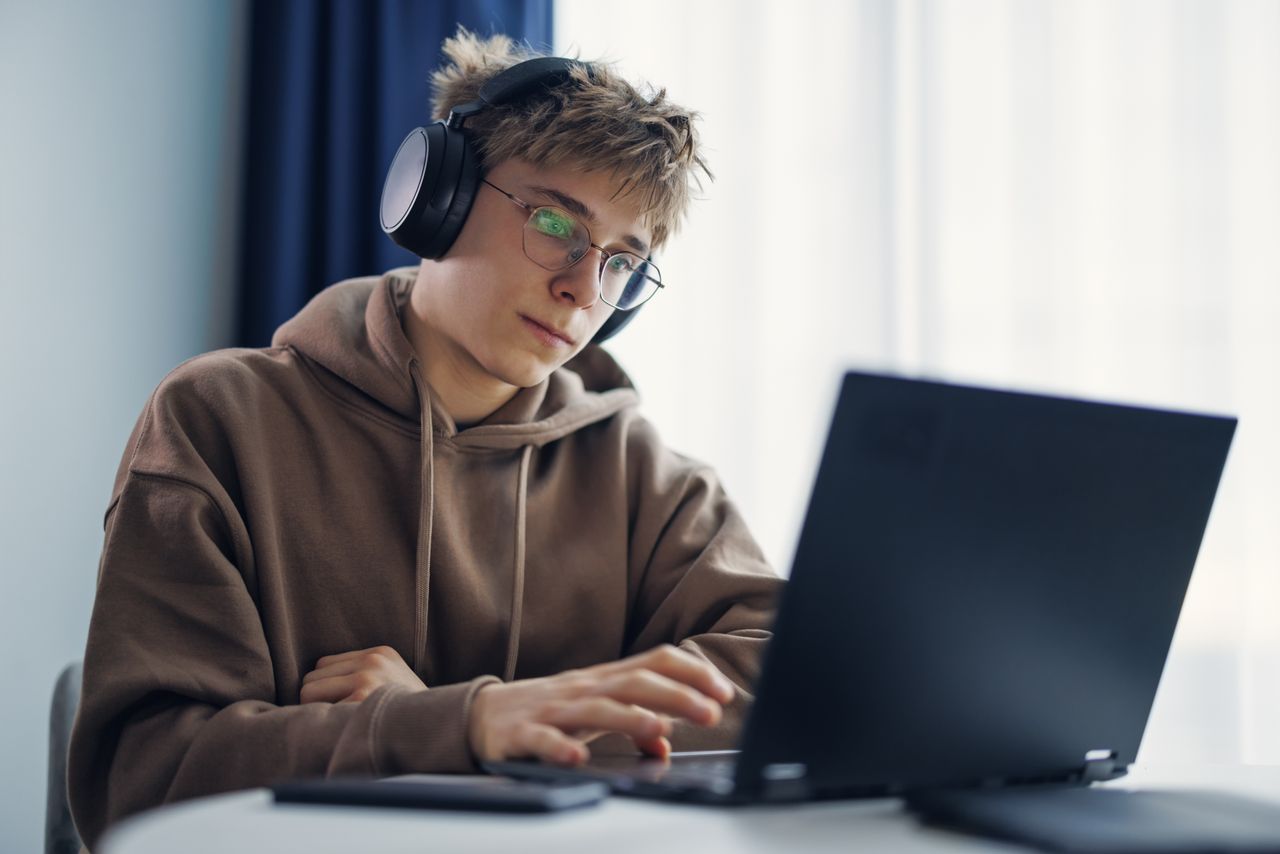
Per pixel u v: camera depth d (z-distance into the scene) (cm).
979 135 241
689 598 136
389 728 81
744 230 238
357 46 218
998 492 70
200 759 91
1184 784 84
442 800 62
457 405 139
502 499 139
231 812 61
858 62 241
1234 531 231
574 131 125
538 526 141
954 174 242
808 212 240
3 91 162
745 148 239
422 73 218
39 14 168
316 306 140
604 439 151
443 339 136
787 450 237
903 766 69
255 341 209
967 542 69
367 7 219
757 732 64
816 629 64
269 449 125
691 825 60
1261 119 238
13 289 163
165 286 196
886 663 67
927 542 67
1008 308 239
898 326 238
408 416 133
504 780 74
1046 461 71
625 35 239
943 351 239
